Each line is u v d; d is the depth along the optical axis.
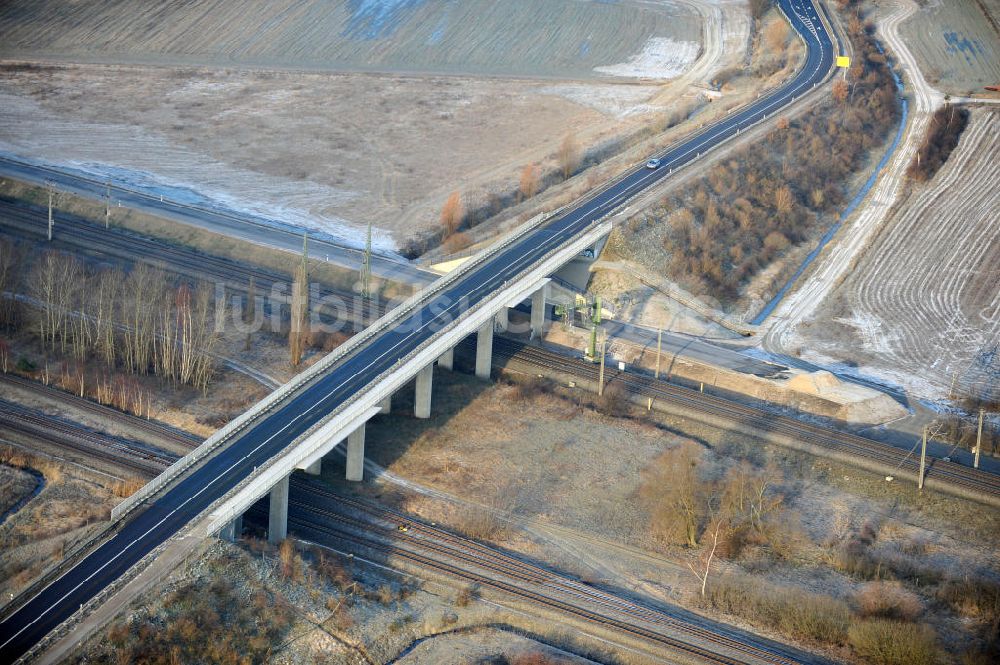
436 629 103.81
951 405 148.25
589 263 171.12
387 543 114.31
